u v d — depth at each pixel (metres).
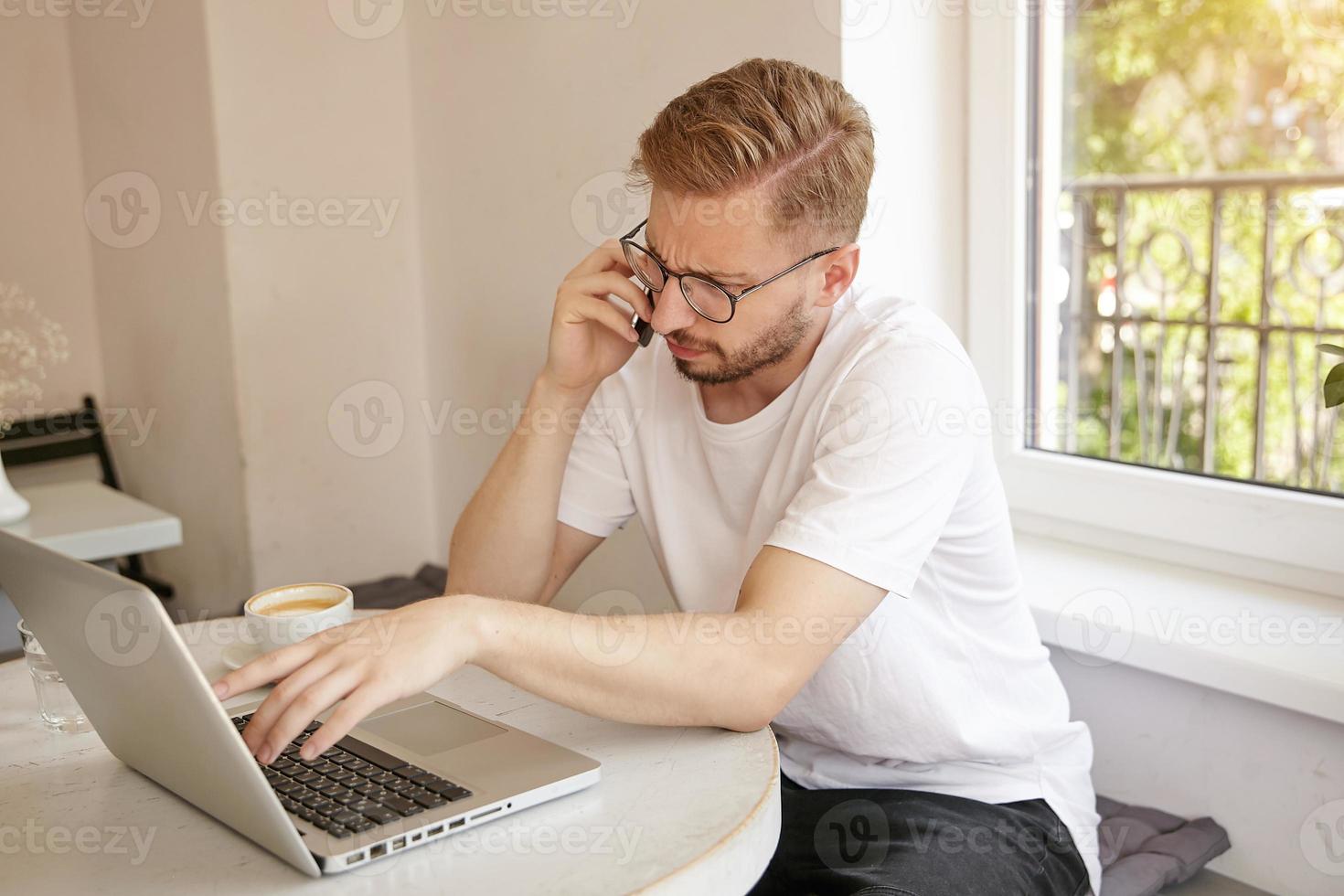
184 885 0.80
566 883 0.79
